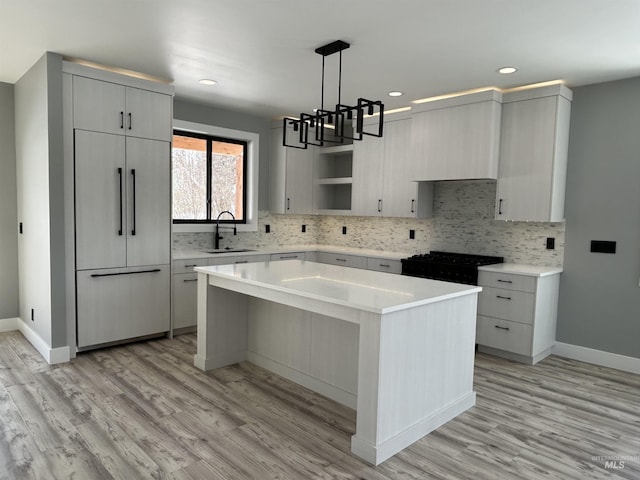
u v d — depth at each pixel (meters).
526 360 3.94
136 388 3.19
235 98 4.74
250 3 2.56
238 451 2.40
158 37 3.11
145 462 2.28
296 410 2.91
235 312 3.72
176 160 5.05
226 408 2.91
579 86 4.00
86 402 2.94
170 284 4.37
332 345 3.07
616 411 3.01
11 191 4.42
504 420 2.84
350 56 3.37
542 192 3.93
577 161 4.03
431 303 2.59
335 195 6.23
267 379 3.42
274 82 4.13
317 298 2.52
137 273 4.11
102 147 3.82
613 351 3.88
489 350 4.22
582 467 2.33
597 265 3.95
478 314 4.17
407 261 4.67
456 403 2.88
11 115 4.37
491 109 4.09
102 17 2.79
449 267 4.32
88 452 2.35
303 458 2.36
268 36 3.04
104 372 3.48
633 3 2.44
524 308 3.87
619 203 3.82
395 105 4.87
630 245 3.78
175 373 3.49
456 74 3.75
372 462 2.31
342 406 2.99
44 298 3.76
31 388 3.14
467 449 2.48
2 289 4.45
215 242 5.26
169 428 2.63
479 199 4.74
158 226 4.23
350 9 2.61
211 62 3.62
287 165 5.63
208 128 5.09
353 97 4.57
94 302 3.86
